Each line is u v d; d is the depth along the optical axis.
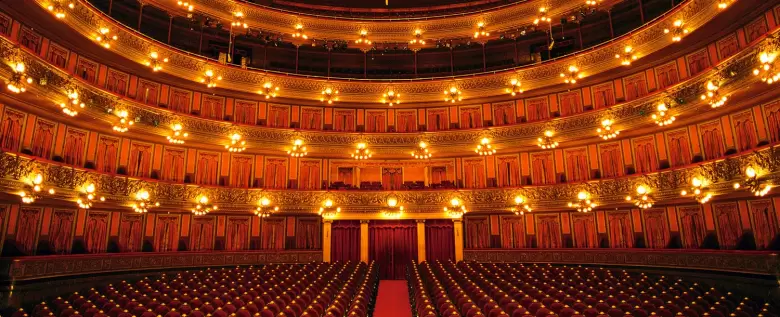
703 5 20.88
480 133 28.92
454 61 35.56
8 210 19.77
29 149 20.27
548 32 31.89
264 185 28.77
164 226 25.94
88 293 16.56
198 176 27.11
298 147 28.30
